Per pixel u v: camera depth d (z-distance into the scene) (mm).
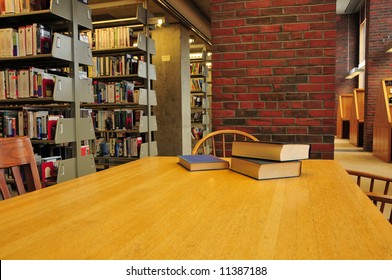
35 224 714
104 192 985
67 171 3334
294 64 3035
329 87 2986
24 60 3613
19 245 603
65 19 3385
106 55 4941
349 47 14047
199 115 7656
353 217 735
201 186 1043
